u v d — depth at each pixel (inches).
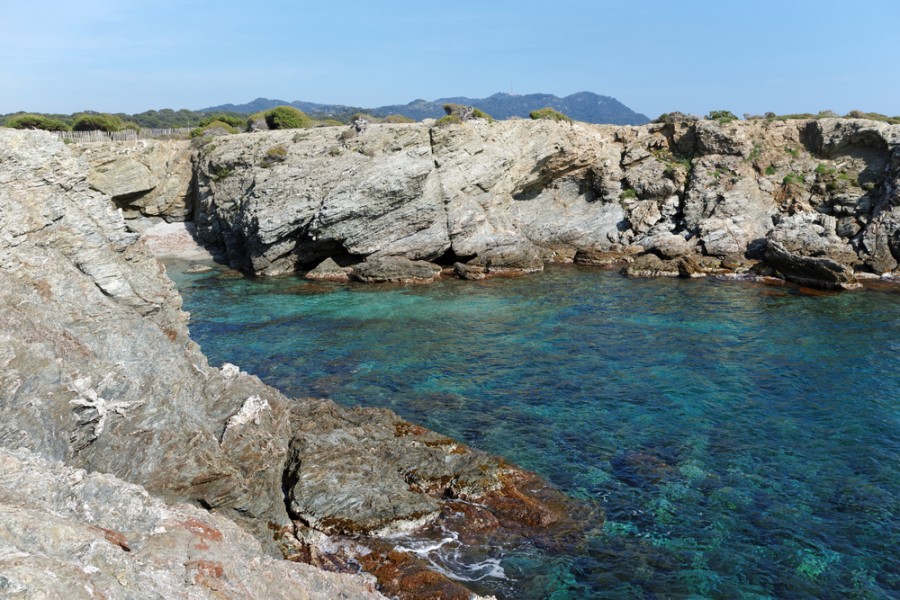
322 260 2027.6
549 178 2352.4
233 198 2064.5
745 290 1694.1
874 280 1765.5
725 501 689.6
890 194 1863.9
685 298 1614.2
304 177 1907.0
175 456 551.5
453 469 725.3
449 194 1956.2
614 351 1201.4
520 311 1505.9
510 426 879.1
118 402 528.1
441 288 1769.2
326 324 1397.6
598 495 704.4
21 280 559.2
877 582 563.2
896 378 1045.2
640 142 2385.6
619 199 2329.0
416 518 640.4
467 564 587.2
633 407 941.8
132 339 620.7
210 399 686.5
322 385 1031.0
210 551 355.3
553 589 554.9
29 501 325.7
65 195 649.0
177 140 2311.8
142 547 335.6
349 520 625.3
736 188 2139.5
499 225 2128.4
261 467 621.0
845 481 728.3
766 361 1136.8
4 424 424.2
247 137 2112.5
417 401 966.4
